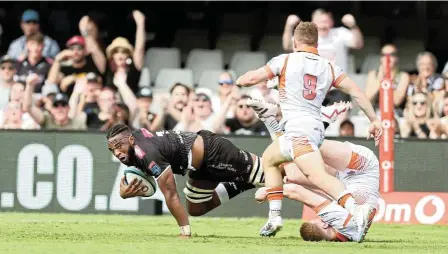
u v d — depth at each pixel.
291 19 46.97
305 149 23.23
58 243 23.34
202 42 53.84
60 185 37.84
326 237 24.91
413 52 52.91
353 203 22.73
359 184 25.06
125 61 46.47
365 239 26.75
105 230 28.98
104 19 53.88
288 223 34.44
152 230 29.31
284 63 23.59
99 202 37.72
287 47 47.12
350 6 53.75
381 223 35.12
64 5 53.66
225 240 24.86
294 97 23.52
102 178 37.72
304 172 23.33
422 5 53.78
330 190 22.95
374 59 51.44
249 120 41.28
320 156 23.31
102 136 37.72
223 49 53.47
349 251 22.06
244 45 53.47
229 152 26.05
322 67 23.72
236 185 27.30
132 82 46.94
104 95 42.41
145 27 54.41
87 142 37.78
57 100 41.22
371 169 25.11
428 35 53.75
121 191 25.02
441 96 43.41
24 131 37.88
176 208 25.20
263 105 25.44
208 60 51.97
